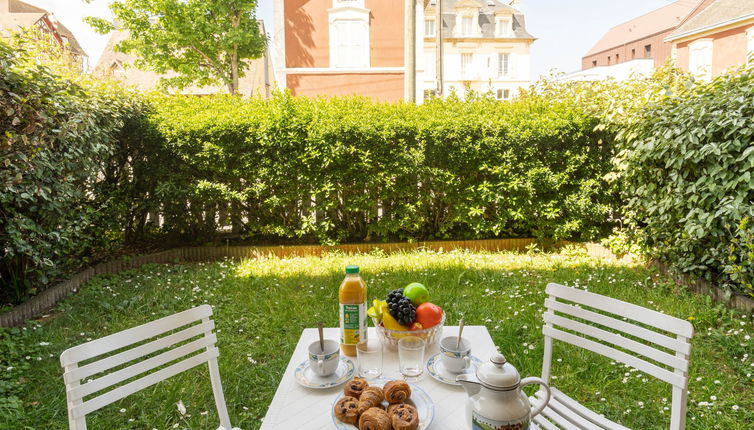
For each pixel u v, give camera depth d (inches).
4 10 1250.0
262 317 161.8
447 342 68.9
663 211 187.0
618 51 2091.5
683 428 62.9
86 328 153.6
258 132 241.0
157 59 694.5
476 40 1533.0
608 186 253.1
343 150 243.1
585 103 260.2
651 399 108.8
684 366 62.1
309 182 250.1
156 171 244.7
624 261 229.0
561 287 81.0
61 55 222.5
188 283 201.6
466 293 181.6
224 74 718.5
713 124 157.6
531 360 125.1
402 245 262.1
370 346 63.7
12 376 116.9
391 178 254.2
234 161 249.0
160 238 263.0
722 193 155.3
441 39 539.8
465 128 248.4
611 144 242.2
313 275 211.8
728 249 157.6
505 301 172.7
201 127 239.3
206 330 76.1
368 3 690.2
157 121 239.8
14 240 150.2
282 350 136.8
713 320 149.6
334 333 80.4
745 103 149.8
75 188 191.2
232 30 673.0
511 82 1553.9
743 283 151.3
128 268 227.6
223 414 76.8
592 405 106.6
